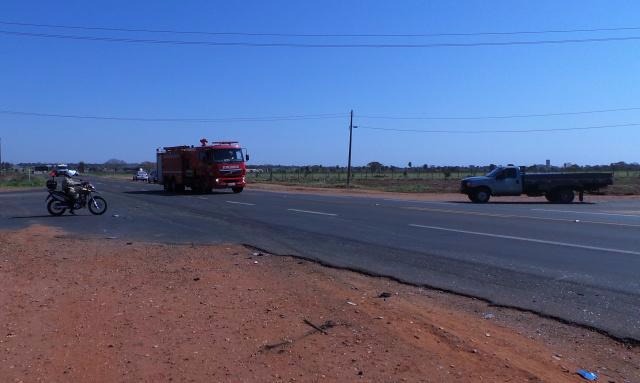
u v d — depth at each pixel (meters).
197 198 37.19
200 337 7.21
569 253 13.98
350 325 7.76
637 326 8.06
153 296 9.43
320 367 6.19
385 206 29.39
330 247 15.08
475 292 10.05
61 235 17.59
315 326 7.68
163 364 6.28
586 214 25.30
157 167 50.78
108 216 24.23
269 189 54.69
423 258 13.39
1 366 6.25
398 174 133.38
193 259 13.09
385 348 6.84
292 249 14.75
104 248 14.80
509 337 7.56
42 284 10.41
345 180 90.81
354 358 6.47
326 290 9.98
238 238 16.88
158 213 25.56
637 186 60.53
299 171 142.88
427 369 6.20
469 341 7.26
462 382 5.87
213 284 10.36
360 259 13.28
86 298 9.30
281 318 8.06
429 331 7.63
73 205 24.92
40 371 6.11
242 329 7.54
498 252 14.16
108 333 7.41
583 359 6.81
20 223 21.48
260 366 6.21
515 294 9.90
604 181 37.06
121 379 5.88
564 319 8.41
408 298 9.66
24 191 50.44
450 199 40.31
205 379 5.86
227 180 43.94
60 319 8.07
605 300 9.48
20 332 7.46
